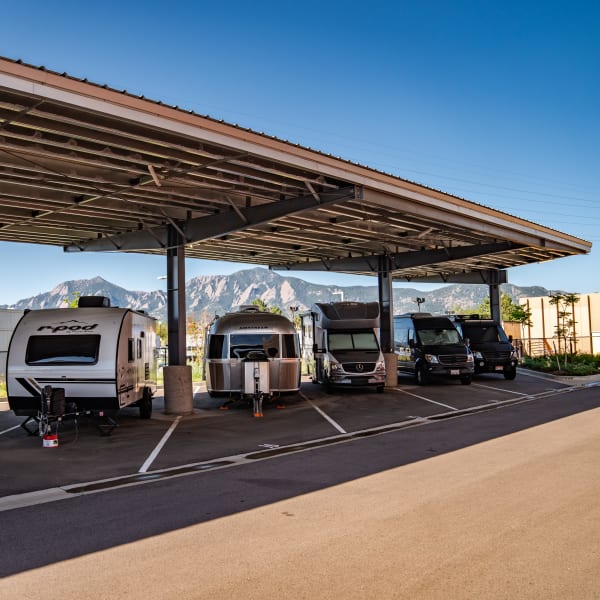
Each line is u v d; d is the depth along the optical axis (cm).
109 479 820
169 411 1530
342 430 1223
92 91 827
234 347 1666
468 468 805
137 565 482
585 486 690
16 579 457
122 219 1573
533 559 470
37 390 1241
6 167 1111
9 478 830
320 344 2103
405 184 1416
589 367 2670
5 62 742
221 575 456
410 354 2303
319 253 2362
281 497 689
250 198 1454
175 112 925
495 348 2347
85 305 1356
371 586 427
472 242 2162
